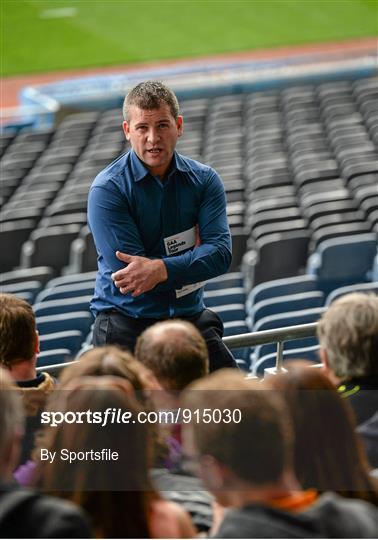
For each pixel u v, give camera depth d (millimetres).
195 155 18141
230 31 29141
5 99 25266
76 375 3371
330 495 2990
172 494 3639
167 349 3879
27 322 4340
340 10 30422
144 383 3439
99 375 3383
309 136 18672
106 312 5238
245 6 30797
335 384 4086
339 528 2807
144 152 4906
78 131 20953
